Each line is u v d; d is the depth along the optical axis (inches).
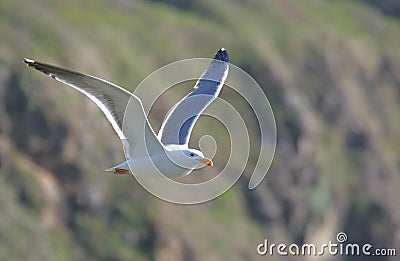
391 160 3235.7
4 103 2236.7
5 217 2053.4
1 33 2384.4
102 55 2662.4
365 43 3619.6
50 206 2161.7
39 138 2229.3
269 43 3270.2
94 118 2341.3
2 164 2144.4
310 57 3319.4
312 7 3725.4
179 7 3265.3
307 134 2923.2
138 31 2940.5
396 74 3604.8
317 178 2864.2
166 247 2230.6
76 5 2839.6
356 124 3228.3
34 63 784.9
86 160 2263.8
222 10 3292.3
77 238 2151.8
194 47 3043.8
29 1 2583.7
